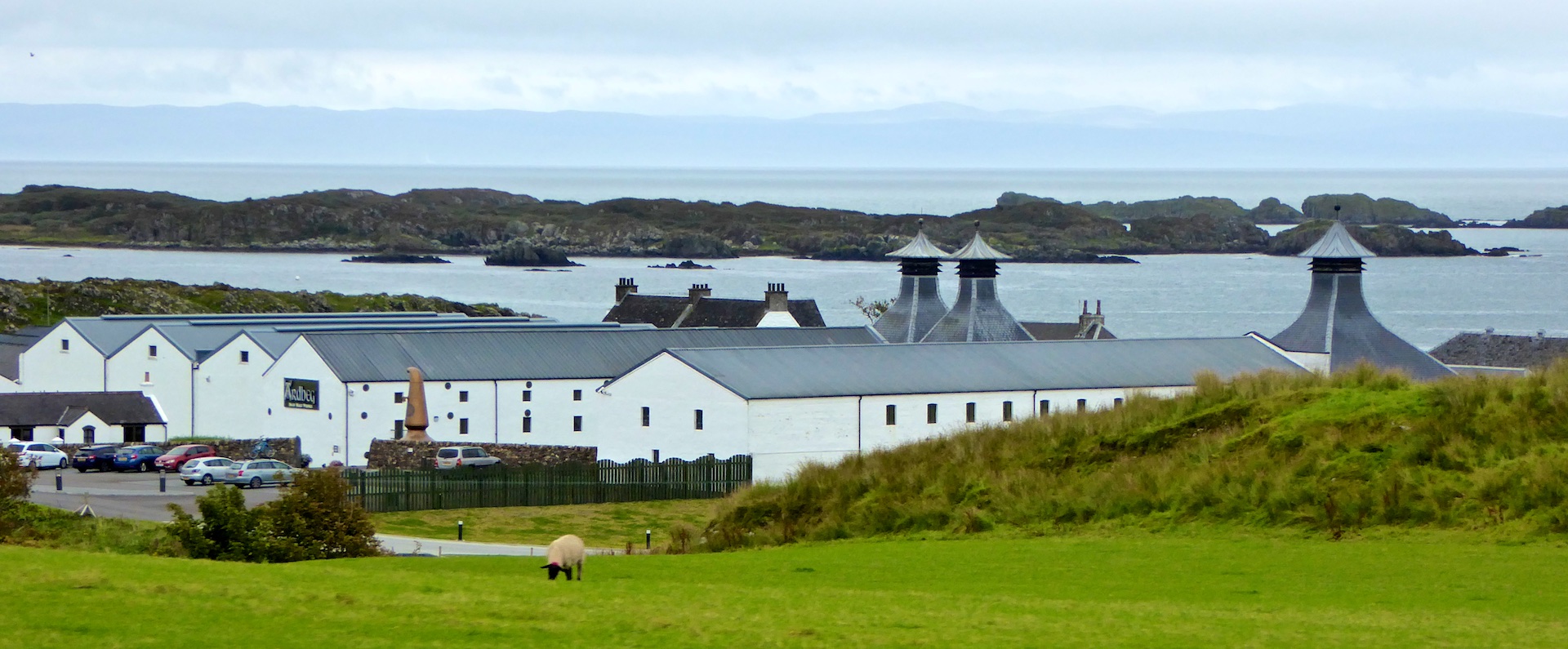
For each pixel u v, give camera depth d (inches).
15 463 3698.3
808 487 3659.0
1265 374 3865.7
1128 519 3125.0
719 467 5610.2
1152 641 1891.0
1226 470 3198.8
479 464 6053.2
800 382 6067.9
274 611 1963.6
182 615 1920.5
